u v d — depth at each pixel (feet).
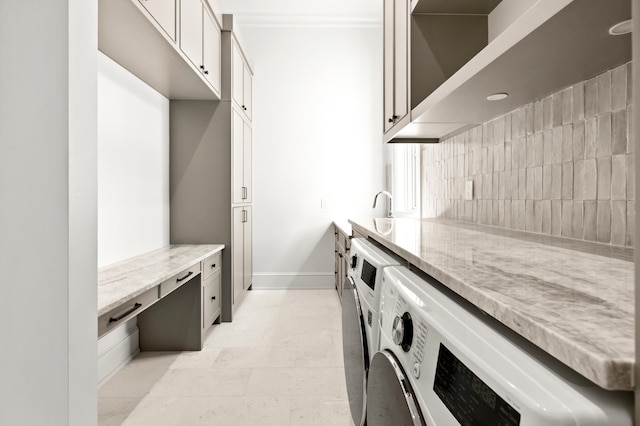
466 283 2.25
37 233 2.79
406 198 14.65
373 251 4.76
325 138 15.55
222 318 11.19
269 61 15.43
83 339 2.97
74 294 2.86
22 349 2.80
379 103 15.57
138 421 6.16
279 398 6.88
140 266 7.54
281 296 14.25
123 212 8.29
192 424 6.07
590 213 4.41
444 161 9.21
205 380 7.61
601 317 1.63
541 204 5.37
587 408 1.29
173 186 11.19
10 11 2.79
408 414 2.37
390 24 8.57
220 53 10.95
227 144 11.20
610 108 4.12
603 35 3.27
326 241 15.57
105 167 7.54
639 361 1.17
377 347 3.67
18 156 2.79
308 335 10.08
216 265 10.62
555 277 2.43
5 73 2.80
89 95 3.03
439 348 2.10
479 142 7.33
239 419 6.21
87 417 3.02
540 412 1.29
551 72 4.21
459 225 7.18
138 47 7.11
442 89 5.40
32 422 2.80
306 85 15.49
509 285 2.20
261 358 8.65
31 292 2.79
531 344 1.83
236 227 11.98
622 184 3.95
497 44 3.76
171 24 7.02
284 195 15.51
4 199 2.80
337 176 15.57
